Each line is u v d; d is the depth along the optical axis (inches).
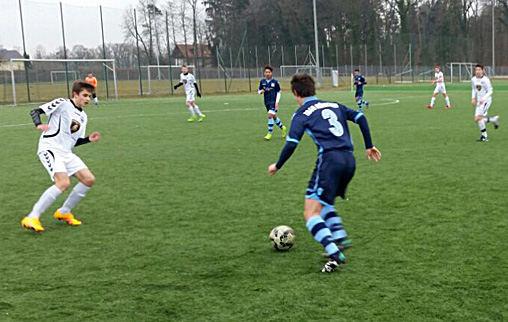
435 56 2255.2
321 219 175.8
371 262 184.2
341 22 2561.5
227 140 526.0
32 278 176.2
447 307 147.5
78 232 229.3
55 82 1373.0
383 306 148.9
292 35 2682.1
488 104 481.4
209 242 211.0
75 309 151.8
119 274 178.5
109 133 597.0
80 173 240.2
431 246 199.5
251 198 283.9
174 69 1595.7
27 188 322.7
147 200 285.1
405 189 295.1
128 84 1524.4
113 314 148.0
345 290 160.7
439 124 641.0
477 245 199.5
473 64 2471.7
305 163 389.7
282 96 1330.0
